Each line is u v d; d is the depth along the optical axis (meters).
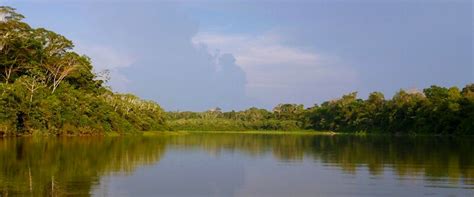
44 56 74.12
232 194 18.73
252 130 146.12
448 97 99.12
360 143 58.28
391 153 38.16
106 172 23.97
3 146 40.22
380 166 27.70
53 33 76.31
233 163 30.22
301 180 22.22
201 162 30.59
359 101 135.38
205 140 67.44
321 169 26.61
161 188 19.72
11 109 57.16
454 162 29.77
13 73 71.25
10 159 28.75
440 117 96.62
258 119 160.00
